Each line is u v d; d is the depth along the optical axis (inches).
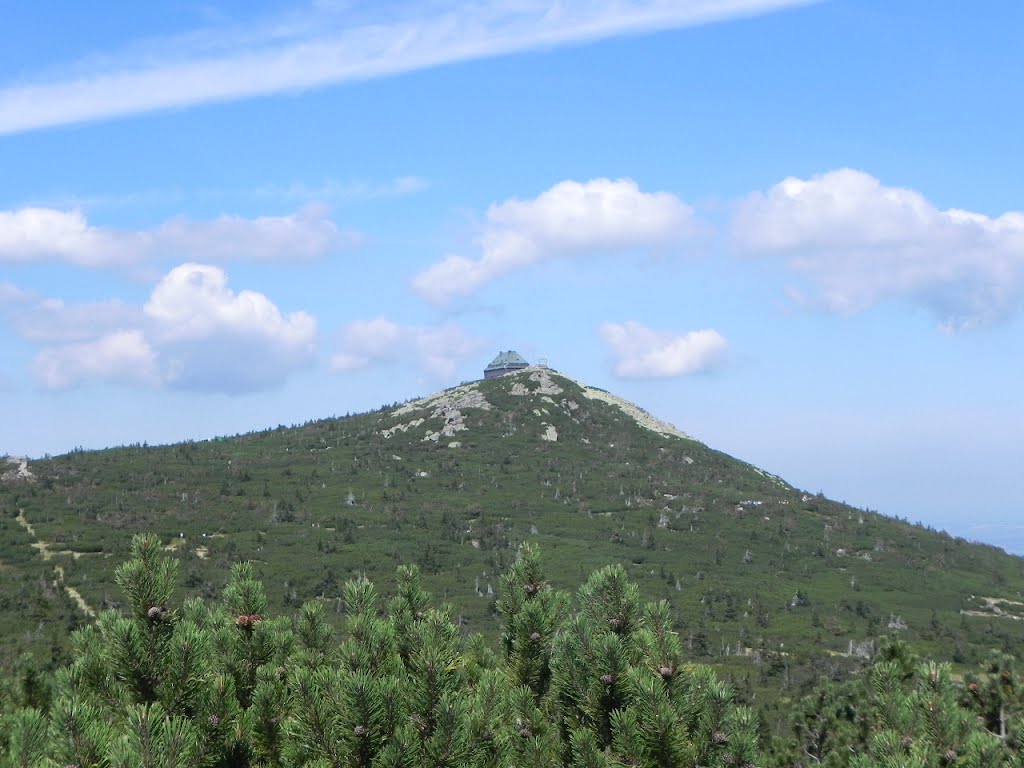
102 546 3811.5
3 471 5027.1
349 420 7687.0
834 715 932.0
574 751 405.7
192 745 335.3
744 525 5241.1
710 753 389.7
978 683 602.9
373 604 501.4
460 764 390.0
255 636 443.8
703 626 3452.3
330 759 384.2
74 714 325.4
